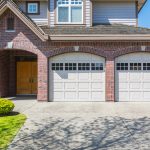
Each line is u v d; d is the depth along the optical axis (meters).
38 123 12.88
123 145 9.77
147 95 19.67
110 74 19.38
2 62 21.81
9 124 12.66
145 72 19.67
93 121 13.27
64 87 19.80
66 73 19.78
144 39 18.97
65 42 19.39
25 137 10.73
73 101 19.75
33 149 9.37
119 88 19.66
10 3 18.81
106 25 22.02
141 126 12.32
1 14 19.16
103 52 19.39
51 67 19.78
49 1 21.73
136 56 19.61
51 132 11.41
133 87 19.67
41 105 17.98
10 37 19.34
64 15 21.58
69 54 19.72
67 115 14.68
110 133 11.25
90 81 19.73
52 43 19.42
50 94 19.80
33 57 23.94
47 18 22.02
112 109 16.45
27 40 19.39
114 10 22.66
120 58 19.61
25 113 15.23
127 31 19.92
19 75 23.97
